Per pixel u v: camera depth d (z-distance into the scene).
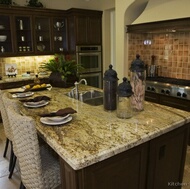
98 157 1.22
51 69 3.29
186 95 2.97
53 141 1.41
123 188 1.48
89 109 2.11
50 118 1.74
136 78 1.92
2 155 2.99
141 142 1.44
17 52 4.56
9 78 4.41
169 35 3.75
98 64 5.42
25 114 1.99
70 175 1.28
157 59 4.04
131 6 3.68
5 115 2.31
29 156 1.57
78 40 4.98
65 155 1.24
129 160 1.45
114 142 1.37
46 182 1.61
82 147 1.31
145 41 4.13
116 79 1.98
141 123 1.69
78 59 5.04
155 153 1.62
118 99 1.84
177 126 1.70
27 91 2.95
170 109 2.05
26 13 4.52
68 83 3.24
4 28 4.47
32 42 4.73
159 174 1.73
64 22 5.13
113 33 5.49
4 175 2.53
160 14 3.21
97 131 1.55
